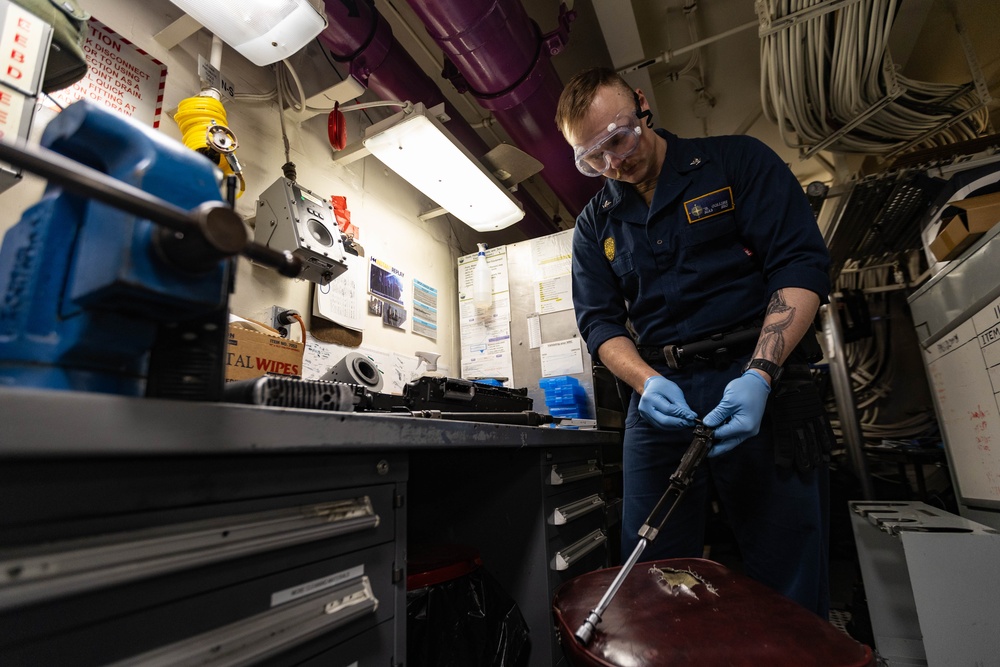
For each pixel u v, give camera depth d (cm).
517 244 232
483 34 161
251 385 56
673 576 79
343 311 172
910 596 160
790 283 100
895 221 273
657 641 56
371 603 62
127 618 40
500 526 121
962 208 181
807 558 97
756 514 105
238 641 47
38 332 41
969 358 183
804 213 108
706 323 115
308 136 175
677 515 112
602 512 159
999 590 125
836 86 215
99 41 116
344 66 181
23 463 35
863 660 50
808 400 104
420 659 89
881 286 374
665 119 326
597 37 252
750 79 293
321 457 60
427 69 239
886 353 398
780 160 114
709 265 115
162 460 44
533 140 222
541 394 204
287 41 129
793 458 100
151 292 38
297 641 52
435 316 229
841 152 266
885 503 183
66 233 43
